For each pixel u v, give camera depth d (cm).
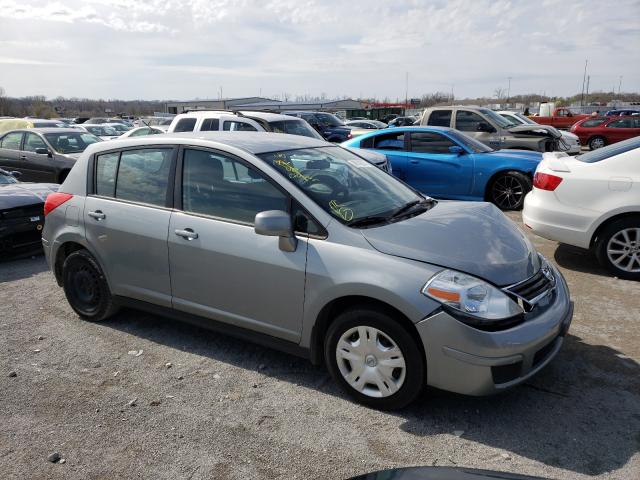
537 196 597
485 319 294
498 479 189
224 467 285
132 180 429
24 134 1180
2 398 354
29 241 673
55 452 299
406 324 310
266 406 340
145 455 296
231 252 365
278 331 359
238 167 377
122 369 391
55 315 494
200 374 382
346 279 320
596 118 2356
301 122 1127
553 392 346
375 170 444
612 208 541
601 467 276
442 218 367
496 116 1243
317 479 274
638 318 458
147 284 420
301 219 348
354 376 334
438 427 313
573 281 553
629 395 341
